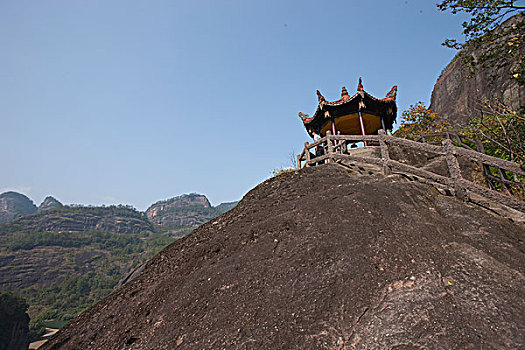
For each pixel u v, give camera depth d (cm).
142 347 448
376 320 365
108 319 563
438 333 330
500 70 2055
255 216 767
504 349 301
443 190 738
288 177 994
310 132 1891
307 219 632
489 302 364
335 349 340
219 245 663
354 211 607
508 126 1067
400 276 429
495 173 989
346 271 447
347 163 1123
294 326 378
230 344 380
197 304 484
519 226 570
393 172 902
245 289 477
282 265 504
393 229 536
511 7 980
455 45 1130
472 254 462
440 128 1738
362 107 1548
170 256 741
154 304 548
